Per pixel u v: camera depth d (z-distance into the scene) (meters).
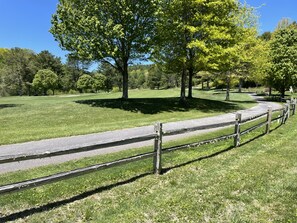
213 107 26.23
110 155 9.05
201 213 5.25
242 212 5.32
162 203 5.61
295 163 8.38
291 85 40.44
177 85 90.31
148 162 8.35
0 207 5.28
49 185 6.33
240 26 29.38
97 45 21.30
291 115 20.34
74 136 12.62
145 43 23.06
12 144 11.08
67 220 4.89
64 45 22.62
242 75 36.12
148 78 95.12
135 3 21.62
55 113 19.86
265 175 7.30
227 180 6.93
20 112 20.23
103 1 21.14
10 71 74.44
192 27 22.78
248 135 12.62
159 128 7.14
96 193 6.04
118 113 20.33
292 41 39.44
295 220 5.02
